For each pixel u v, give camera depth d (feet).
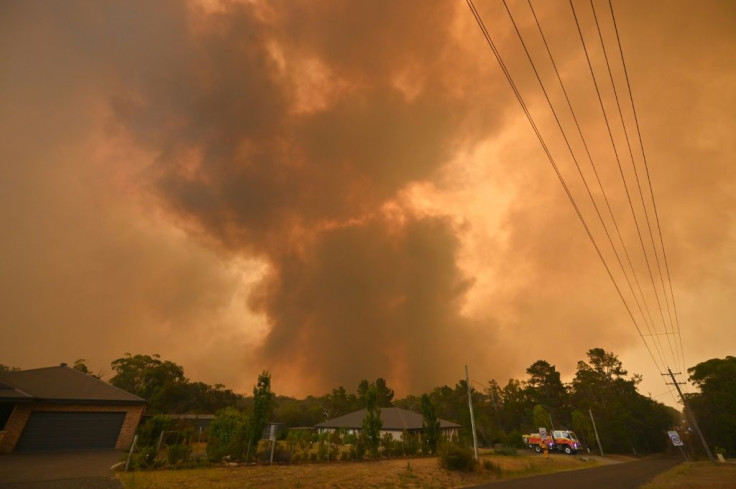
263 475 51.39
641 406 228.02
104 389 81.46
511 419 254.06
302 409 291.38
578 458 125.39
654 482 65.62
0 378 71.00
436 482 57.67
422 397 104.73
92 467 51.39
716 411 189.57
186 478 46.32
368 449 82.64
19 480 41.19
